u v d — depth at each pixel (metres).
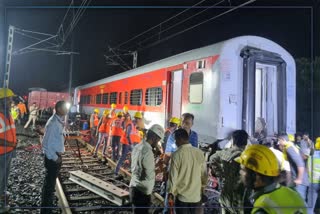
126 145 8.45
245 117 7.44
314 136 13.27
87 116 22.47
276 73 8.21
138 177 4.23
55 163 5.19
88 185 7.11
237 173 3.69
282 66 8.12
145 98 11.88
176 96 10.07
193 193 3.91
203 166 4.05
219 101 7.32
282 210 1.96
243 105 7.46
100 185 6.69
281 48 8.33
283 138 5.18
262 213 2.00
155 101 10.93
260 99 8.39
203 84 7.98
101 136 11.21
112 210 5.79
